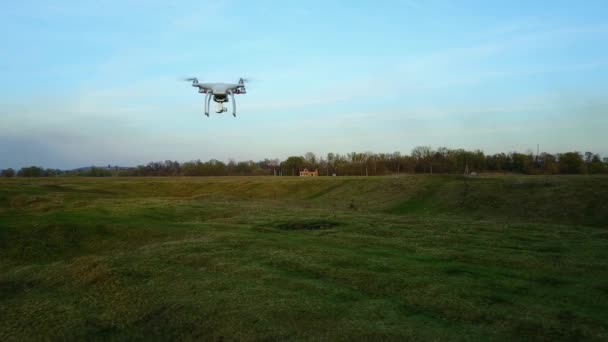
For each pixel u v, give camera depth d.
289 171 167.38
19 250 25.36
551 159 108.56
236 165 180.38
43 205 47.00
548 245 21.86
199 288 15.91
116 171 185.38
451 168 121.62
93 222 30.03
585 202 40.88
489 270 16.83
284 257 19.09
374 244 22.39
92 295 16.92
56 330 14.21
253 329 12.31
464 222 31.41
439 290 14.21
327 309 13.12
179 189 87.31
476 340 10.84
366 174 132.00
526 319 11.82
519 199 45.88
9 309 16.39
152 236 26.81
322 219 32.72
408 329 11.55
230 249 21.44
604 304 13.00
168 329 13.52
